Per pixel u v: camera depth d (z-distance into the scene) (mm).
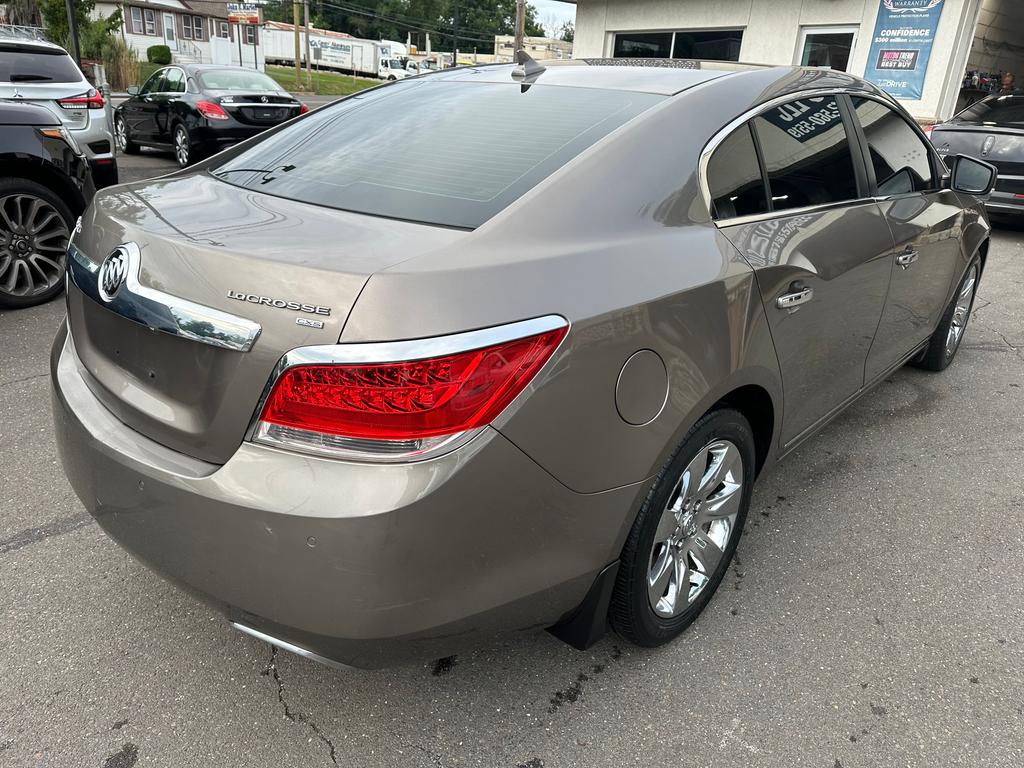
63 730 1952
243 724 2000
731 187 2264
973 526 3002
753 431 2537
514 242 1744
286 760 1903
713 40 14625
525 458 1624
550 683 2164
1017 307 5961
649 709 2086
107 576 2529
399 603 1570
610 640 2338
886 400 4145
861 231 2777
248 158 2510
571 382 1665
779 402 2436
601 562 1896
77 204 5289
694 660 2266
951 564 2760
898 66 12234
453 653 1773
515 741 1977
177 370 1713
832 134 2791
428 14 91438
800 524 2984
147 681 2119
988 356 4871
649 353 1824
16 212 4926
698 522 2266
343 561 1525
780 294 2271
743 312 2109
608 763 1922
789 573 2684
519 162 2043
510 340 1566
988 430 3824
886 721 2062
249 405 1593
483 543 1623
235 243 1703
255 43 50000
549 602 1831
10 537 2699
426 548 1548
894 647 2340
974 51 14727
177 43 49125
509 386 1574
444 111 2453
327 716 2035
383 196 1997
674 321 1886
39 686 2084
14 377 3971
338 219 1882
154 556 1776
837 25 12828
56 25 22125
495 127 2264
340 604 1564
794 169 2543
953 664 2277
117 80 25234
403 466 1520
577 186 1921
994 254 7773
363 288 1508
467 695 2115
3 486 2998
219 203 2057
